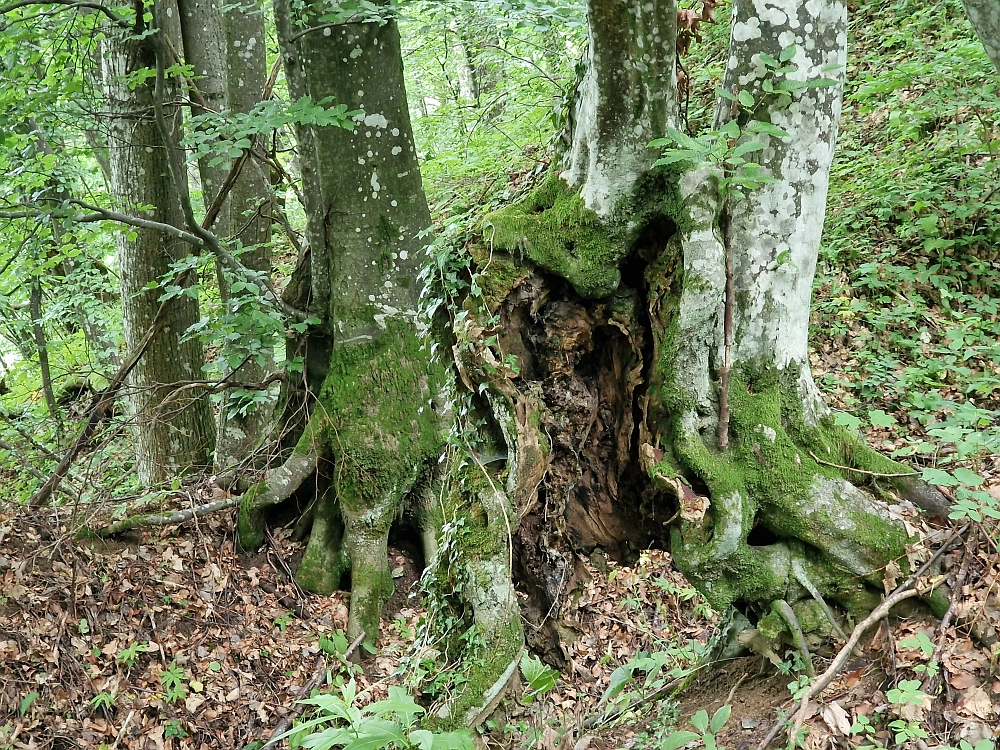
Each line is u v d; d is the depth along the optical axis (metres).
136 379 8.87
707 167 3.68
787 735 3.51
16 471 8.62
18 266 7.28
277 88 13.03
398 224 7.13
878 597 3.77
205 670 6.13
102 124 8.28
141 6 6.39
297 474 7.21
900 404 5.78
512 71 11.20
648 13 3.51
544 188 4.28
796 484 3.80
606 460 4.38
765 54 3.51
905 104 8.55
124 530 6.82
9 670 5.34
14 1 6.05
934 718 3.25
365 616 6.88
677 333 3.78
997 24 3.45
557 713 4.99
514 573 4.48
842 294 7.00
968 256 7.02
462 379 4.18
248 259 8.82
